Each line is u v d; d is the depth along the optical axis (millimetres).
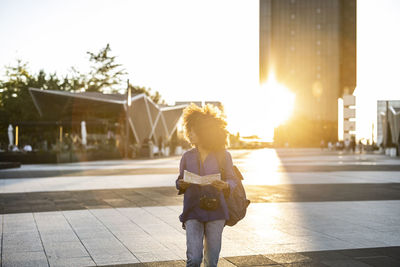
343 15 120250
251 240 6336
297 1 118875
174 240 6371
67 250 5816
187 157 3910
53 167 25281
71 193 12047
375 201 10438
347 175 18281
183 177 3777
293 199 10750
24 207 9562
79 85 75438
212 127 3814
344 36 120812
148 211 8977
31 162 29922
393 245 6031
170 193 12008
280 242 6215
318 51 118125
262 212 8805
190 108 3930
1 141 51812
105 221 7875
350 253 5602
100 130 42906
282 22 119375
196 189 3779
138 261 5281
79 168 24016
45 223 7699
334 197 11141
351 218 8125
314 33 118375
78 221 7879
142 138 47438
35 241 6340
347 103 95688
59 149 31328
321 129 117125
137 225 7492
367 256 5453
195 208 3727
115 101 39844
